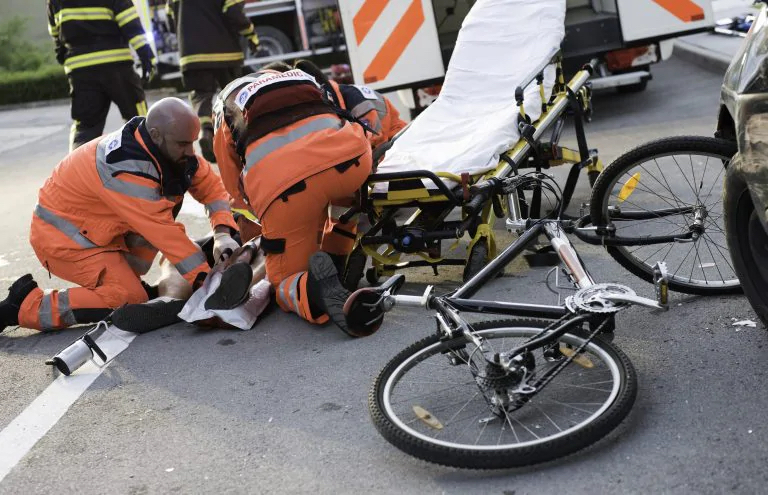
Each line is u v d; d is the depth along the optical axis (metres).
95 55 8.19
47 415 3.96
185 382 4.08
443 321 3.22
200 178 5.07
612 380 3.25
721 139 4.00
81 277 4.83
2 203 8.65
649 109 8.59
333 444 3.36
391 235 4.52
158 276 5.79
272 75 4.40
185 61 9.14
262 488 3.14
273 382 3.95
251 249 4.95
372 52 7.88
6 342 4.91
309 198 4.25
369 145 4.44
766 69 3.14
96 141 4.75
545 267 4.77
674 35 7.79
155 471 3.36
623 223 4.59
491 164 4.56
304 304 4.35
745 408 3.15
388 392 3.18
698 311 3.99
